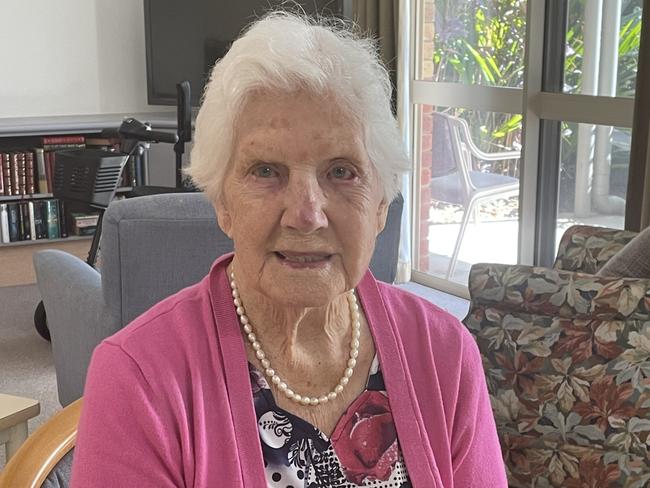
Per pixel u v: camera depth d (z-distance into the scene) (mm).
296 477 1061
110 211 2297
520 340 1583
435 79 4871
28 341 4074
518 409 1558
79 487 979
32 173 4984
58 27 5344
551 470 1521
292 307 1060
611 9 3887
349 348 1141
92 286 2641
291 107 1017
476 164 4680
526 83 4184
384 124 1058
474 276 1677
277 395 1092
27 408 1875
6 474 1103
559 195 4312
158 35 5332
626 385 1476
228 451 1025
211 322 1096
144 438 996
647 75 3373
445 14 4734
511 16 4328
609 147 4004
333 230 1035
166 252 2301
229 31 5145
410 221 5117
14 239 4988
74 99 5469
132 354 1038
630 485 1450
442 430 1141
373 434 1111
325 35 1041
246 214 1033
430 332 1199
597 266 2391
